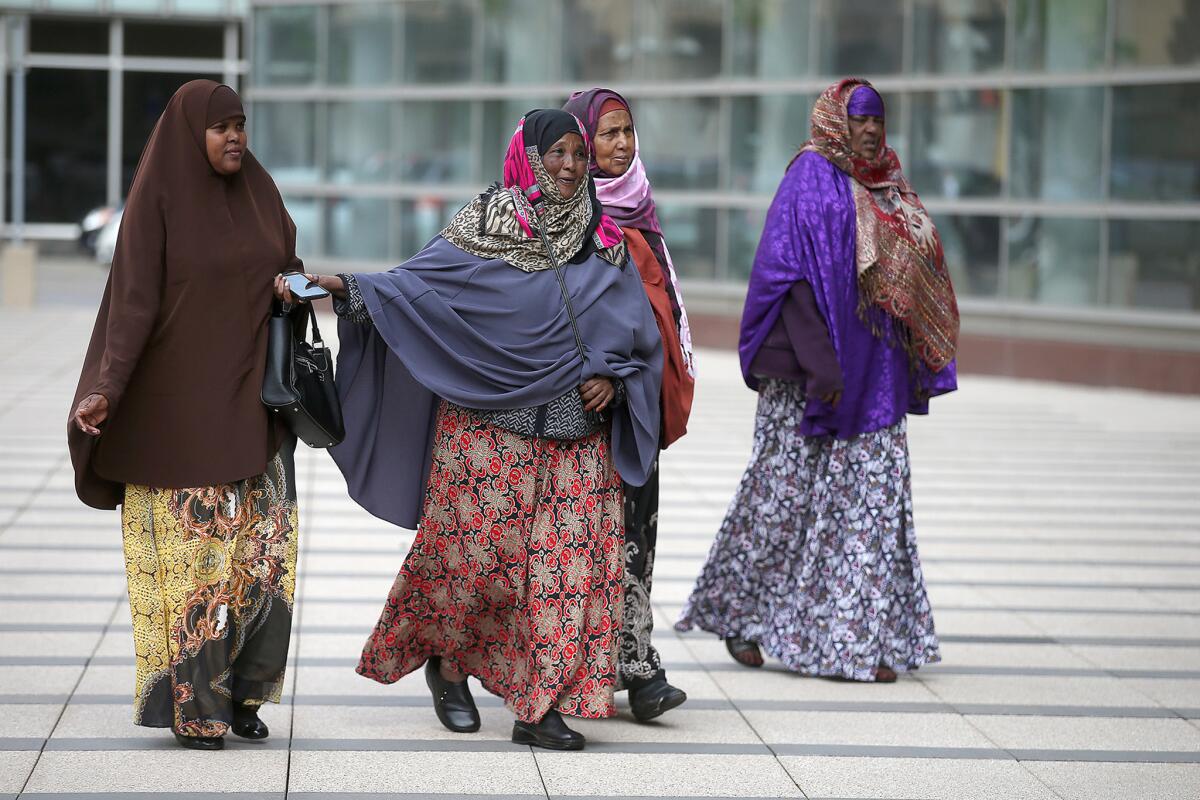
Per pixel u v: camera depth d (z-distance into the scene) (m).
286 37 27.48
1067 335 20.06
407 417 6.27
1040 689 7.28
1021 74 20.19
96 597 8.40
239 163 5.91
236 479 5.83
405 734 6.26
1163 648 8.11
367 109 26.72
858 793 5.65
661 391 6.53
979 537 10.95
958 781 5.83
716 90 22.84
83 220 46.03
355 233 27.02
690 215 23.28
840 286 7.32
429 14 25.89
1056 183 20.05
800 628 7.42
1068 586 9.53
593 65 24.17
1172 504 12.42
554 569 6.07
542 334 6.12
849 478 7.38
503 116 25.25
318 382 6.01
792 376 7.32
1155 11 19.16
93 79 45.81
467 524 6.11
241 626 5.98
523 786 5.61
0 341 22.09
